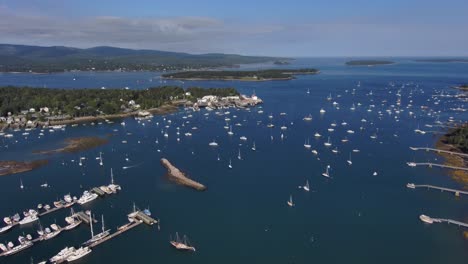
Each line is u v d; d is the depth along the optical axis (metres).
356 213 151.25
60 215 150.75
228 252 125.19
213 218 147.50
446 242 130.12
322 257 122.38
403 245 128.62
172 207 157.38
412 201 161.62
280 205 158.75
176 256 123.19
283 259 121.44
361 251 125.44
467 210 153.00
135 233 137.00
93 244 129.25
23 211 153.62
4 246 126.50
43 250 126.69
